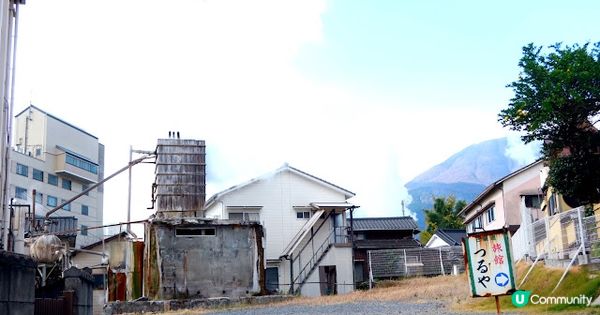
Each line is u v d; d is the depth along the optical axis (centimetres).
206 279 2784
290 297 2728
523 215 2123
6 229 1300
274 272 3569
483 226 4359
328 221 3712
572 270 1480
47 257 2048
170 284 2733
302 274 3512
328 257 3478
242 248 2870
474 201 4366
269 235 3666
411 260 3697
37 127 6850
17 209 1855
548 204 2753
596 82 1731
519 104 1794
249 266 2855
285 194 3753
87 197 7444
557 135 1853
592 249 1502
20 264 840
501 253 1167
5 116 1309
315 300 2561
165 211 3028
